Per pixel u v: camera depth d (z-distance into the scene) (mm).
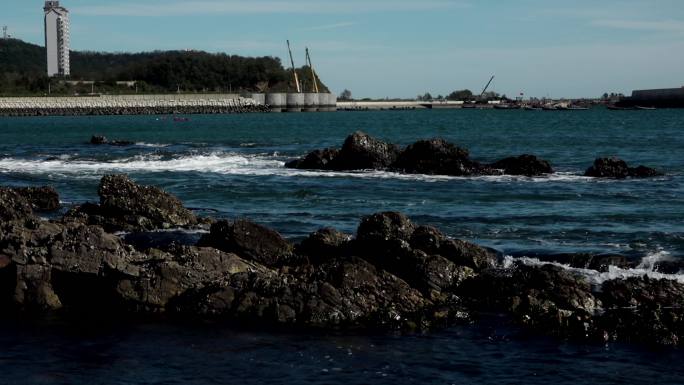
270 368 15109
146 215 26125
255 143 73750
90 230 19531
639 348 16031
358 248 20547
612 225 27719
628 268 20719
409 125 124438
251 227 21031
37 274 19094
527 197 35094
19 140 82125
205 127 118688
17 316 18469
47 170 47406
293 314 17703
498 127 111750
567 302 18000
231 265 19406
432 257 19656
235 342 16500
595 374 14805
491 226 27547
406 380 14539
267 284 18188
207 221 26922
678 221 28453
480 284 19125
